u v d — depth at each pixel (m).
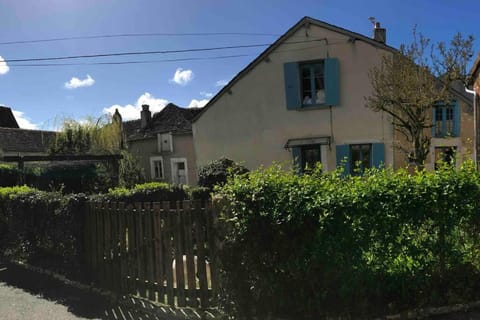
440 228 3.94
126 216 4.74
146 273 4.58
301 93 14.71
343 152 14.02
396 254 3.83
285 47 14.79
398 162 13.30
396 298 3.91
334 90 13.98
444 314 3.78
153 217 4.48
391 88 10.95
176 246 4.27
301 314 3.81
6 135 24.45
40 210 6.02
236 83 15.84
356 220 3.71
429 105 10.48
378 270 3.83
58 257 5.87
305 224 3.68
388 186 3.87
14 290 5.20
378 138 13.52
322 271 3.74
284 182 3.93
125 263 4.76
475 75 11.98
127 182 19.25
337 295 3.79
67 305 4.59
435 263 3.97
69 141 20.94
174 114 23.88
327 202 3.66
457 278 4.05
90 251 5.23
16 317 4.28
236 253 3.87
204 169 12.06
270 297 3.85
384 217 3.75
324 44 14.16
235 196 3.86
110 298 4.73
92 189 17.78
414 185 3.90
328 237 3.66
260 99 15.39
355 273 3.75
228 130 16.11
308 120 14.59
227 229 3.94
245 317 3.88
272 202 3.77
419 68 10.57
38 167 17.98
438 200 3.88
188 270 4.21
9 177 16.02
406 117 12.52
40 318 4.23
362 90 13.74
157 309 4.30
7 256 6.89
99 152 20.28
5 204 6.95
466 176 4.04
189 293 4.22
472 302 3.92
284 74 14.76
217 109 16.33
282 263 3.76
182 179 22.12
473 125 13.16
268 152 15.28
